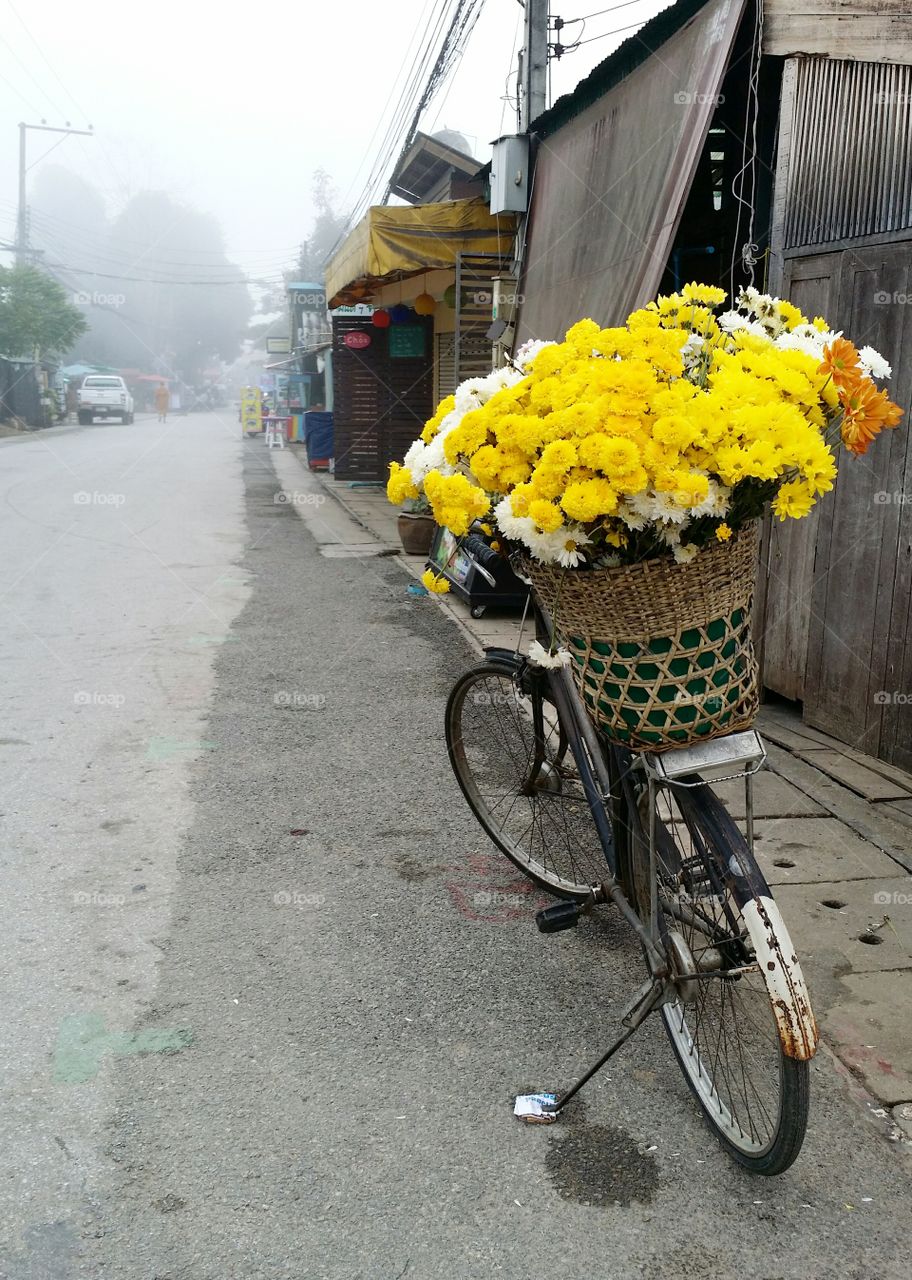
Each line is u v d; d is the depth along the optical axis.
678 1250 2.15
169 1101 2.57
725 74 5.46
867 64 4.68
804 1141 2.46
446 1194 2.29
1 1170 2.33
